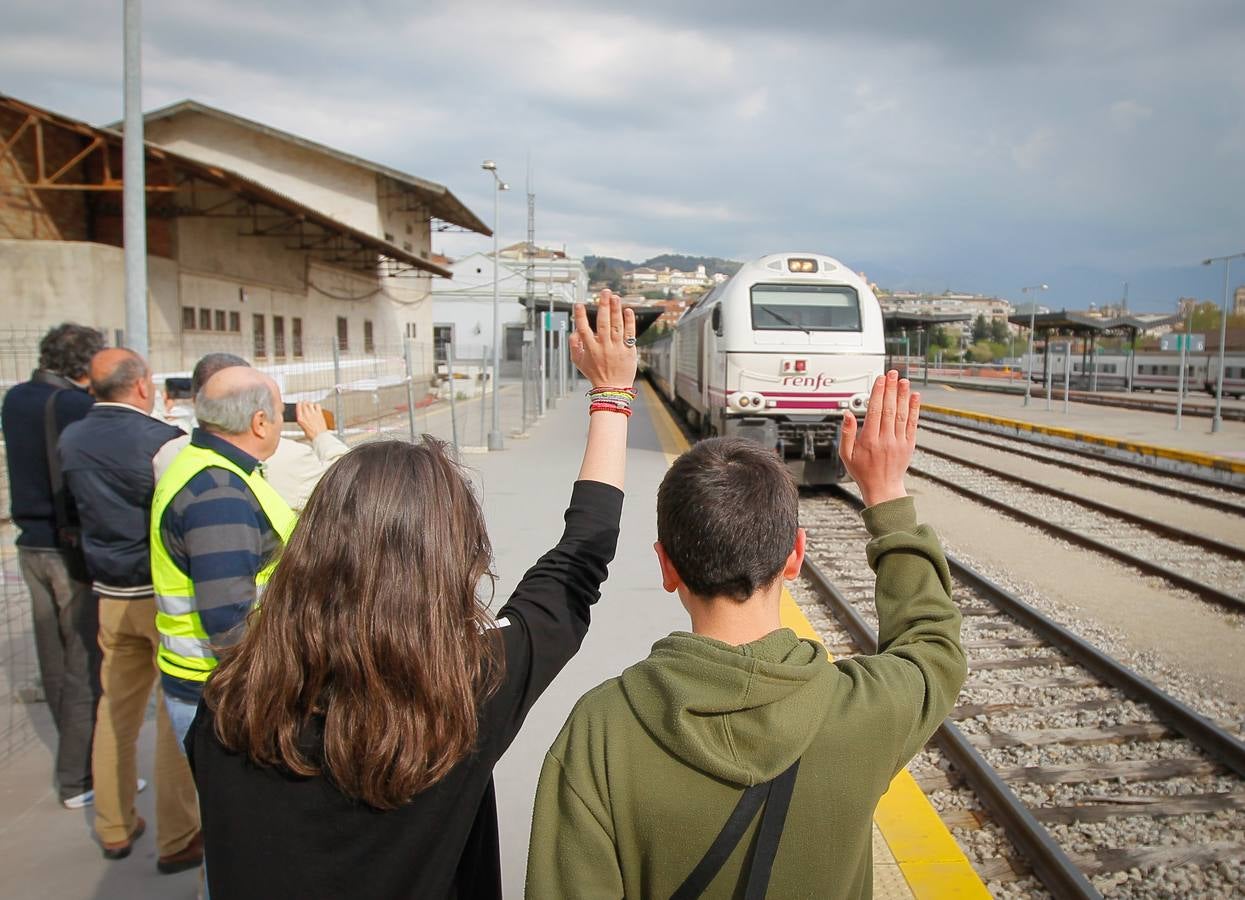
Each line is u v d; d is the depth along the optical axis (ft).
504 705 4.99
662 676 4.62
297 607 4.56
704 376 49.11
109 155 63.00
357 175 94.94
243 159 94.43
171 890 10.40
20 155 57.06
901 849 11.55
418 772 4.34
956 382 153.58
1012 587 26.81
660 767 4.49
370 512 4.67
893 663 5.10
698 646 4.69
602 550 5.90
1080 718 17.25
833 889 4.47
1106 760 15.56
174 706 8.66
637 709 4.64
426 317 122.72
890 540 5.84
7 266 46.06
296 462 11.68
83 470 10.11
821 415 40.96
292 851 4.42
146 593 10.46
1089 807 13.96
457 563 4.85
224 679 4.70
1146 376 147.33
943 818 13.61
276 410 8.77
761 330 40.40
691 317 61.36
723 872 4.39
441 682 4.47
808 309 41.01
